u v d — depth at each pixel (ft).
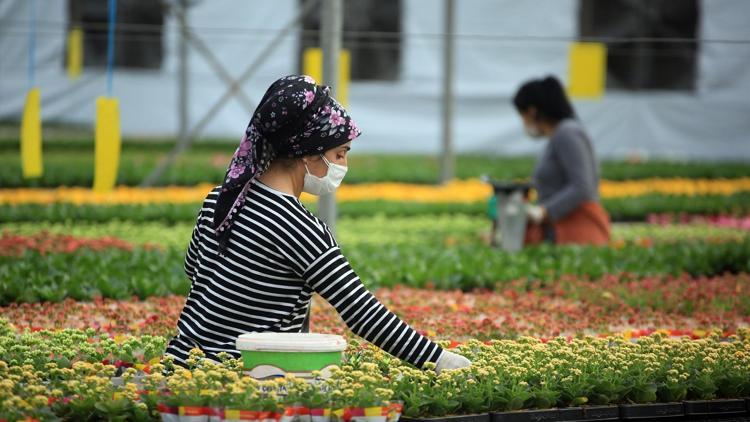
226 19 108.68
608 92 119.44
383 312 20.63
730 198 77.25
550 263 43.01
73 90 109.09
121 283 35.53
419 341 20.81
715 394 23.24
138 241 50.55
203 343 21.08
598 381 21.99
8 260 38.93
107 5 112.47
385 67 119.65
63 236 46.78
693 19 120.06
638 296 36.14
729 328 31.32
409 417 19.98
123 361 22.81
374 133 118.01
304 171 21.11
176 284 36.22
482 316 34.01
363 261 43.19
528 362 22.26
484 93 117.08
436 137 118.42
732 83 117.19
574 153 47.96
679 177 95.14
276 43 65.00
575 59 68.03
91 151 98.27
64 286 34.50
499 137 117.91
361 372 19.80
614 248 47.21
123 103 111.45
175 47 111.04
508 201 48.44
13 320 29.94
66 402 19.48
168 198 69.36
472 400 20.45
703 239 53.11
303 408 18.62
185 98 94.73
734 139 117.70
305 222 20.72
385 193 76.95
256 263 20.76
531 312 33.76
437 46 117.39
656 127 118.32
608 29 120.78
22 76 106.22
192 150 106.42
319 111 20.77
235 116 111.75
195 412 18.31
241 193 20.68
